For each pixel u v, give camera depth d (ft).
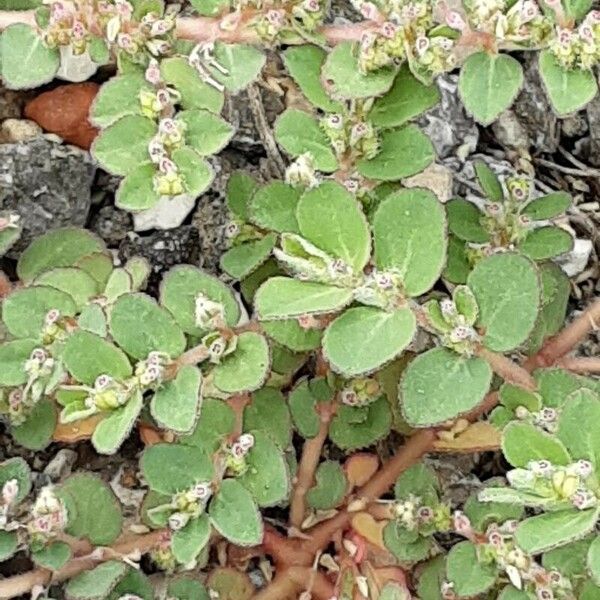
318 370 0.38
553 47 0.32
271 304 0.31
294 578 0.38
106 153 0.33
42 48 0.35
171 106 0.34
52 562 0.32
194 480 0.32
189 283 0.33
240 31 0.35
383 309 0.31
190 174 0.33
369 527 0.38
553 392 0.34
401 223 0.31
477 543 0.34
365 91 0.34
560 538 0.29
